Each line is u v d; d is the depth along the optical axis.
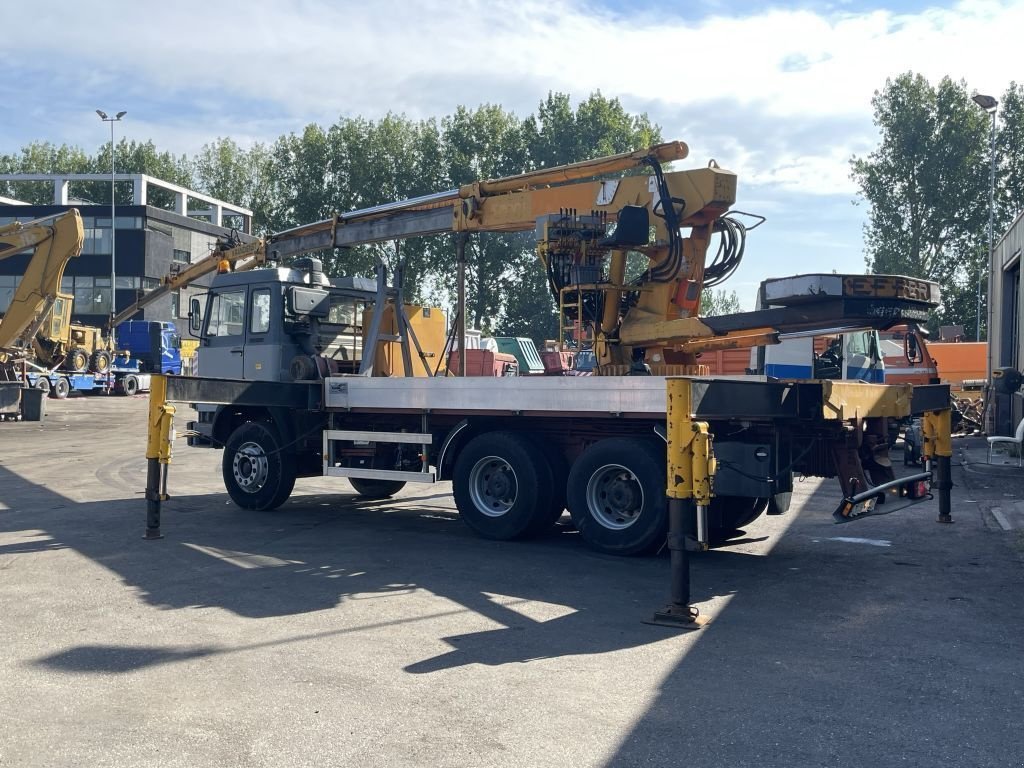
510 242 59.47
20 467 15.39
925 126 59.22
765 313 8.91
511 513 8.93
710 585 7.20
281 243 13.68
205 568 7.73
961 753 3.94
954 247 59.75
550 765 3.82
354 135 66.94
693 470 6.06
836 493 13.22
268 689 4.73
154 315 59.34
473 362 14.98
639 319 9.99
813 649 5.47
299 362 10.89
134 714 4.38
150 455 9.08
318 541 9.04
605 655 5.35
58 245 23.69
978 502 11.95
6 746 3.99
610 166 10.25
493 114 66.25
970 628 5.94
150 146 88.81
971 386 25.08
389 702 4.55
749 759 3.88
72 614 6.20
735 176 9.76
